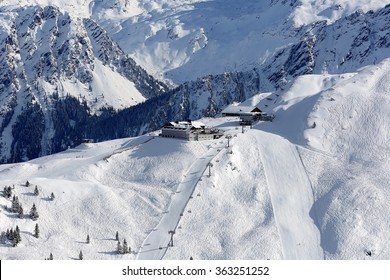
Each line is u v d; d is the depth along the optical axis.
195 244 172.50
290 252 170.88
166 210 188.50
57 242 169.38
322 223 184.25
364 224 180.50
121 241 173.88
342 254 170.25
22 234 169.88
